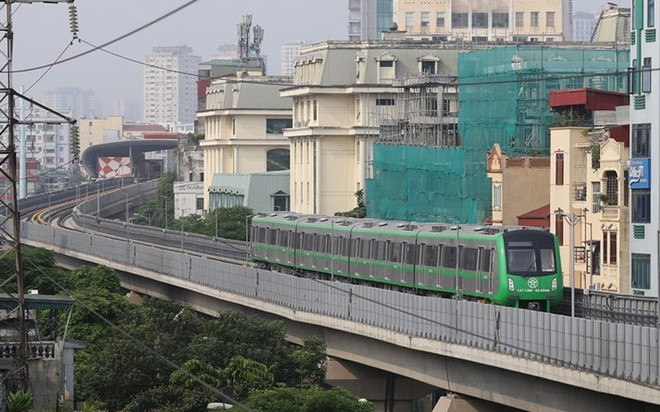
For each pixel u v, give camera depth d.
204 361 80.19
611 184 121.06
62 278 132.88
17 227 70.44
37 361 70.62
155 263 146.25
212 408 70.94
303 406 69.69
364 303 91.50
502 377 75.19
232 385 77.38
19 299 70.19
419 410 105.62
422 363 84.94
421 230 100.00
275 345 88.50
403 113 185.00
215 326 88.44
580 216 112.19
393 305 87.00
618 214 119.12
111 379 77.31
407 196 164.12
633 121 115.19
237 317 89.44
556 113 138.50
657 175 112.69
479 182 146.00
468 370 78.94
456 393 81.12
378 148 173.38
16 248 70.19
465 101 155.50
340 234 114.06
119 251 161.38
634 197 114.75
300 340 103.88
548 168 140.50
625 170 119.19
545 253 87.56
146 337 84.38
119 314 100.25
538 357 69.44
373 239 107.56
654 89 112.88
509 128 147.00
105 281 132.38
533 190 140.62
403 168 165.38
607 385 63.22
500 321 73.69
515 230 88.25
